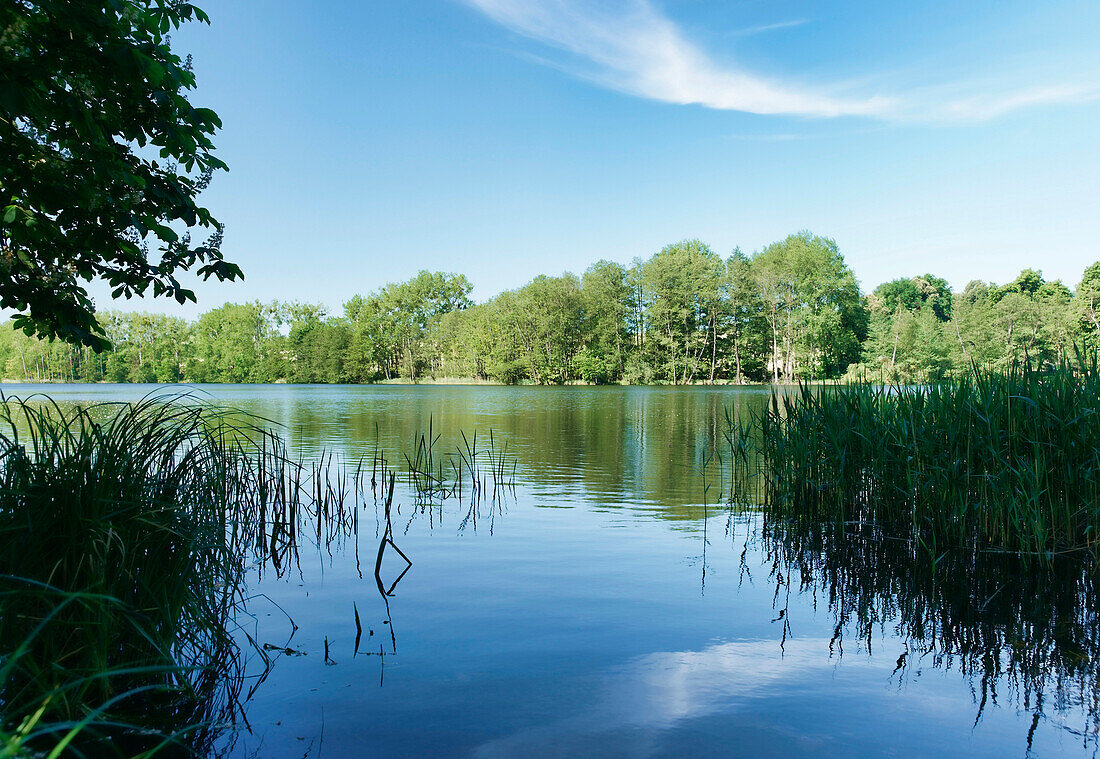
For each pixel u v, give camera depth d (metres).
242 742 2.67
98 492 3.28
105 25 3.33
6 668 2.12
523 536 6.46
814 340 56.25
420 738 2.71
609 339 66.50
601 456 12.52
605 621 4.13
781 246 62.53
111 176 3.84
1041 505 5.91
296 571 5.28
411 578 5.06
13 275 4.42
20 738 1.92
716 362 63.66
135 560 3.33
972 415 6.25
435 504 8.08
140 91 3.66
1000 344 40.50
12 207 3.83
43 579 3.03
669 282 61.81
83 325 4.68
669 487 9.28
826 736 2.77
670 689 3.19
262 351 86.06
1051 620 4.25
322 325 83.88
